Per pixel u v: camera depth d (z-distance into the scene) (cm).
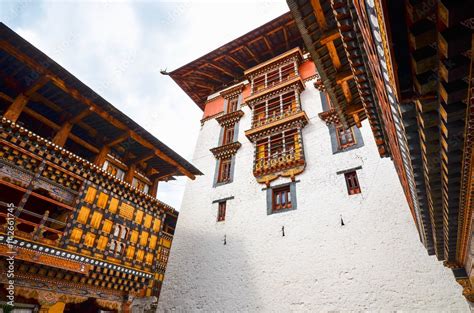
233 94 2459
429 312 965
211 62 2559
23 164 1013
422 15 206
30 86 1121
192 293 1495
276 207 1578
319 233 1333
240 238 1545
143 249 1318
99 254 1134
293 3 661
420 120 312
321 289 1184
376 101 646
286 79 2077
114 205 1255
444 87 244
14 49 983
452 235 614
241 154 1959
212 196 1856
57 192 1095
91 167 1184
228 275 1450
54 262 990
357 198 1345
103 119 1303
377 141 835
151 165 1664
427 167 396
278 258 1363
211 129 2366
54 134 1309
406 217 1180
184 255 1678
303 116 1748
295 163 1616
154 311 1664
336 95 859
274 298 1262
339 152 1548
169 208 1502
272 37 2317
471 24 194
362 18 365
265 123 1931
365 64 557
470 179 371
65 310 1393
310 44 726
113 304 1182
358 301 1091
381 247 1163
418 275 1042
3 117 949
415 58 236
